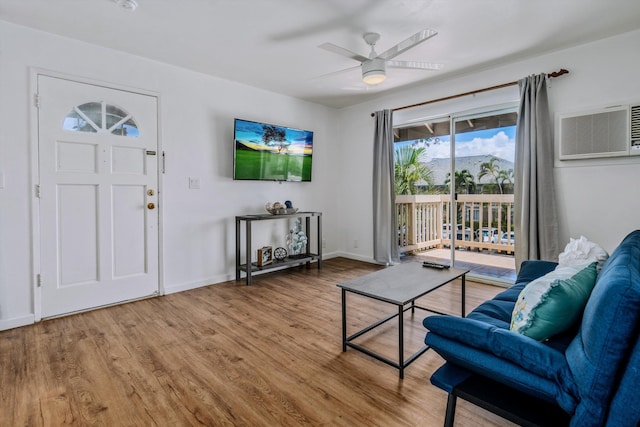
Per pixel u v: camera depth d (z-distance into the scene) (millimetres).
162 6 2305
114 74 3018
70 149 2818
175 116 3424
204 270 3697
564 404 999
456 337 1263
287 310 2924
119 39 2814
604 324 928
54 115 2729
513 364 1133
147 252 3271
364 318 2721
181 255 3510
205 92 3641
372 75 2621
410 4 2303
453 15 2453
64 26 2586
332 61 3291
